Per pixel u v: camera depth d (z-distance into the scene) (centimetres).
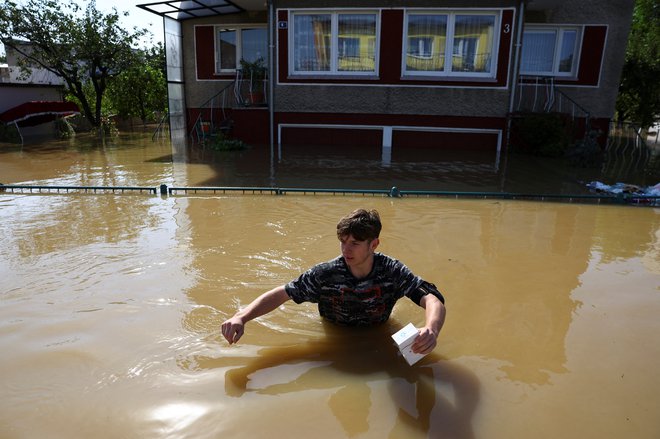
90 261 386
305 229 480
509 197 638
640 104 1495
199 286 340
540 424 202
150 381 229
